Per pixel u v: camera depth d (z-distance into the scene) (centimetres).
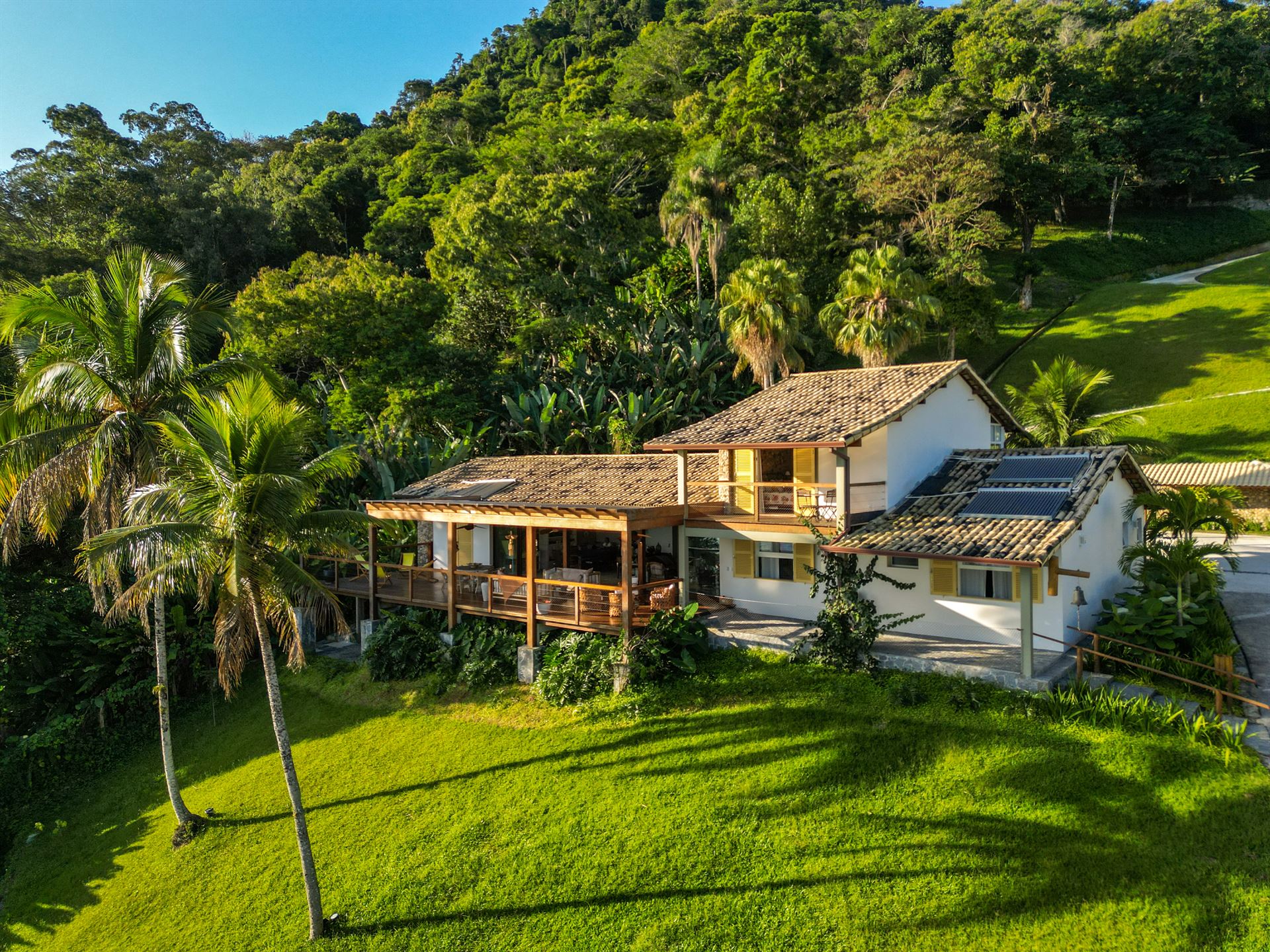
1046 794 1167
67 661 2317
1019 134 5991
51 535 1638
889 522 1683
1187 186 7575
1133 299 5719
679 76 7419
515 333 4253
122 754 2161
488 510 2012
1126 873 1011
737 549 2022
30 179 5403
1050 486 1675
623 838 1277
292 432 1309
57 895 1573
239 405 1281
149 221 5375
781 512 1909
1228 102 7469
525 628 2045
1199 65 7412
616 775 1443
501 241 4266
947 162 4722
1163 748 1205
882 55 7844
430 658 2077
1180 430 4012
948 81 6719
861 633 1591
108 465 1564
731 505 1923
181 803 1625
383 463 2983
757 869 1159
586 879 1209
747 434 1836
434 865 1320
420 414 3431
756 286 3166
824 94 6388
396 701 1980
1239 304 5191
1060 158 6462
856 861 1131
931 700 1438
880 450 1773
